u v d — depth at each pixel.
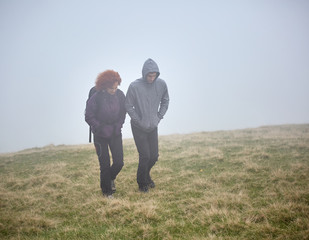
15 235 3.77
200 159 7.73
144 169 5.29
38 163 9.00
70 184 6.22
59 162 8.81
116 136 5.20
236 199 4.45
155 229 3.63
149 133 5.39
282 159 7.13
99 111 4.96
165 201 4.77
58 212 4.60
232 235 3.37
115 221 4.01
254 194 4.79
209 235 3.33
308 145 8.51
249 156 7.61
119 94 5.20
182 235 3.48
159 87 5.31
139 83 5.14
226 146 9.54
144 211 4.10
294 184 5.07
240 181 5.61
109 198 4.96
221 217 3.85
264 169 6.30
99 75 4.91
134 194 5.25
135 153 9.27
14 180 6.75
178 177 6.25
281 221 3.63
